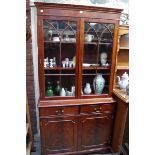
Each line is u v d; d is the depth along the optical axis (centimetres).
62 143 177
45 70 162
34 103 203
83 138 180
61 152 180
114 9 152
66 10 145
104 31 161
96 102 171
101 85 178
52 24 149
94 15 151
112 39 164
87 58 169
